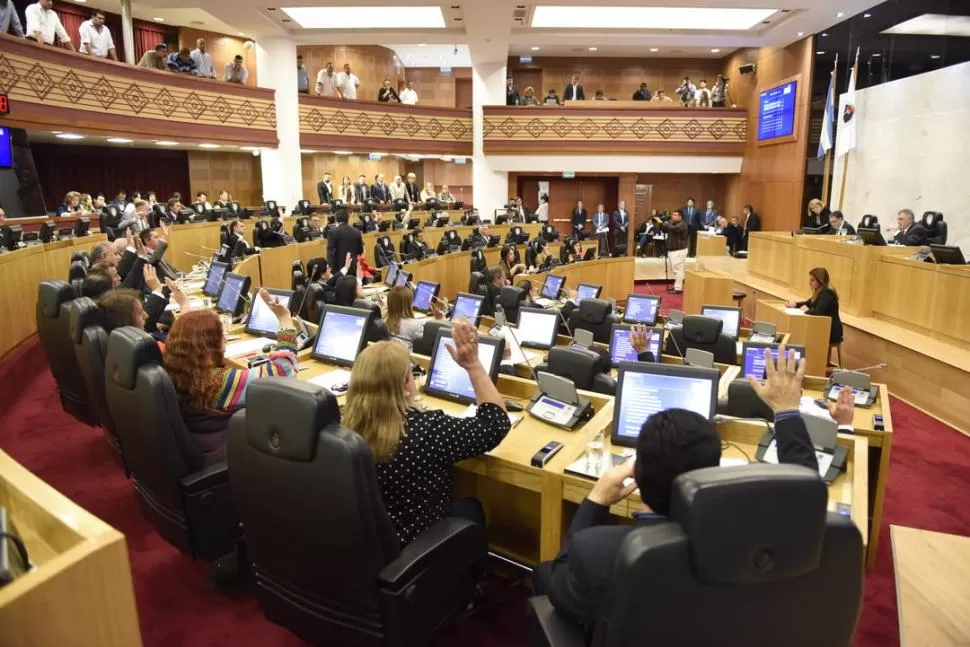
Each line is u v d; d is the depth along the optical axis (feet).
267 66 45.98
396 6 38.11
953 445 16.93
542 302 25.91
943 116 33.83
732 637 4.09
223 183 54.34
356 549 6.11
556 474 8.20
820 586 4.11
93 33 34.86
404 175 65.10
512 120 54.65
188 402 8.95
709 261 42.42
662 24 43.01
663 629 4.00
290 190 47.62
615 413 9.12
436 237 43.04
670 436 5.07
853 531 4.09
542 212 59.06
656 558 3.84
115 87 34.91
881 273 23.95
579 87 57.11
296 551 6.43
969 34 32.42
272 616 7.14
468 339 8.17
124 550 3.29
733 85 58.75
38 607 2.97
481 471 8.82
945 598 5.37
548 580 6.74
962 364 18.01
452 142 57.06
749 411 10.66
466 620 8.94
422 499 7.50
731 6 36.81
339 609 6.57
